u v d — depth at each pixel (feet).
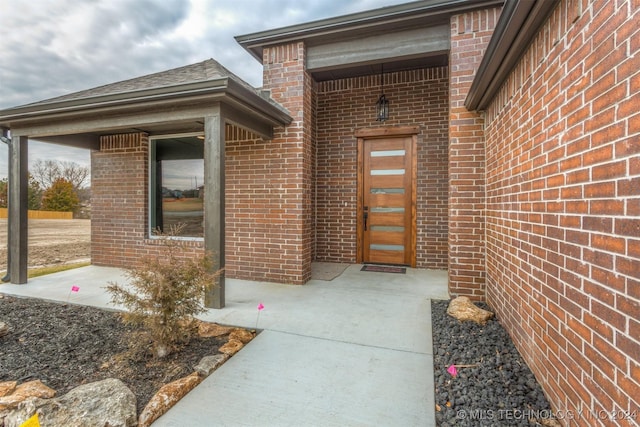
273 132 15.57
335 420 5.92
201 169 18.45
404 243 19.48
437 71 18.47
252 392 6.79
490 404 6.28
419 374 7.52
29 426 5.10
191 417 5.98
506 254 9.64
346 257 20.40
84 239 33.40
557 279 6.01
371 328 10.21
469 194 12.91
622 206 4.14
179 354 8.36
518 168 8.46
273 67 15.58
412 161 19.06
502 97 10.10
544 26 6.75
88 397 5.99
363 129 19.80
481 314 10.65
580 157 5.23
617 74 4.28
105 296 13.37
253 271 16.11
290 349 8.79
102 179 19.66
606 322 4.44
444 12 12.96
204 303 12.06
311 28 14.43
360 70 18.94
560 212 5.93
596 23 4.81
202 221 18.38
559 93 6.04
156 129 18.11
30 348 8.65
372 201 19.98
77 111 13.00
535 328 7.13
